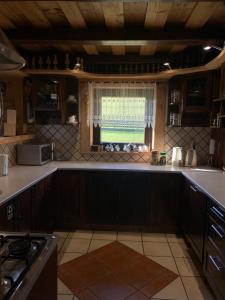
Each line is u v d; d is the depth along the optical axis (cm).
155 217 330
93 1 193
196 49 329
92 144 393
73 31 264
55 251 115
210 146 354
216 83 316
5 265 96
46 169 313
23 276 88
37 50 345
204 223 232
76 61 351
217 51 309
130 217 334
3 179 257
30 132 382
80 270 250
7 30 266
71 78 365
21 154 340
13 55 134
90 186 332
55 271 115
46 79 350
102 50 341
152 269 253
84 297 212
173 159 359
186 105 335
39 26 259
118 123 383
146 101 377
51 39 266
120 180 329
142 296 213
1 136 286
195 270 251
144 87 374
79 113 376
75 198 335
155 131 379
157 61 359
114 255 278
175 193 325
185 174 300
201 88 330
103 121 384
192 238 272
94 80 377
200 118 355
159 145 380
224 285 179
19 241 112
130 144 389
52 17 239
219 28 256
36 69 327
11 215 209
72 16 231
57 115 374
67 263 261
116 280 235
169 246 300
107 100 381
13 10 224
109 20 240
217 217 198
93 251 286
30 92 352
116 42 268
